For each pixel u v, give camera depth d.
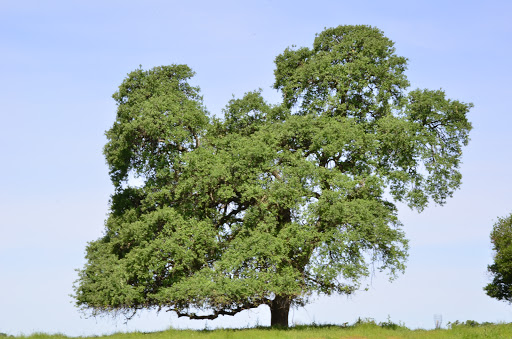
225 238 30.44
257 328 29.66
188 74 32.66
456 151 31.72
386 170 31.91
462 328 26.45
